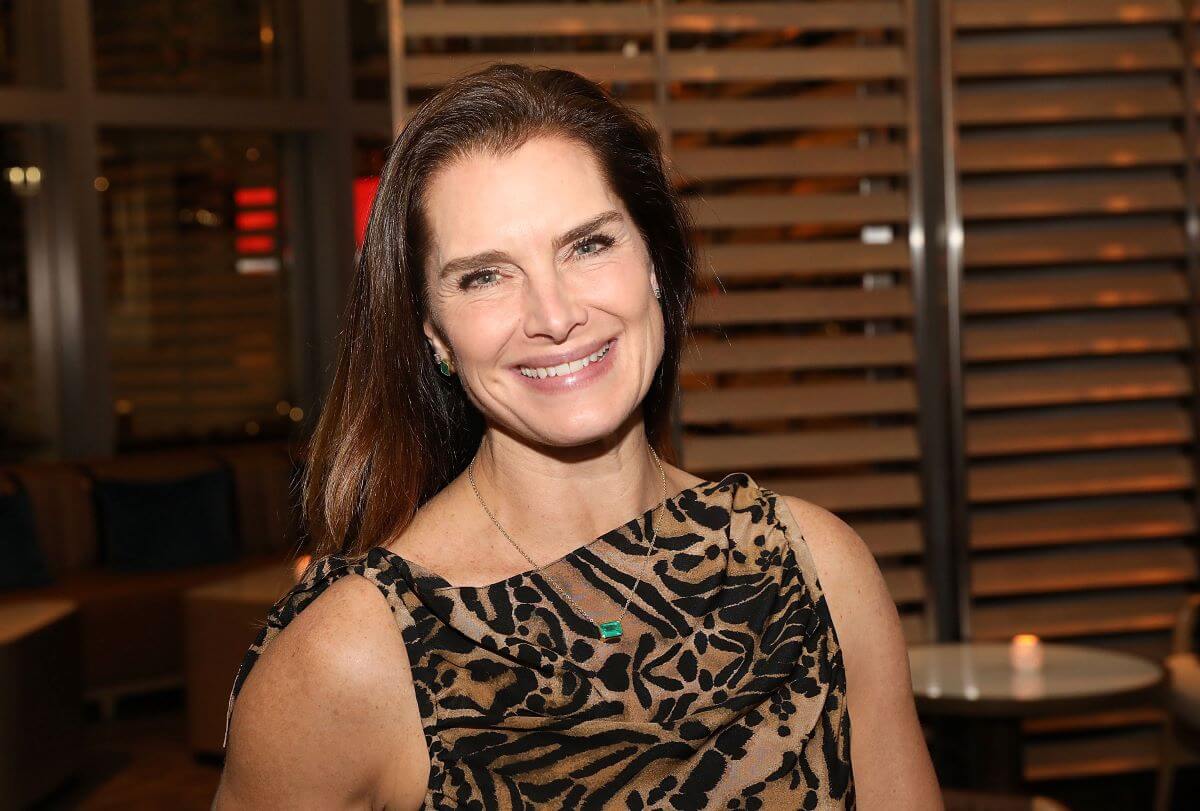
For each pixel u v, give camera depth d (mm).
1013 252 3537
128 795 4586
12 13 6719
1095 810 3963
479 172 1087
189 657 4891
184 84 7203
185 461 6406
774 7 3441
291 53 7535
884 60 3473
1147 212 3582
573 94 1133
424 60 3238
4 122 6648
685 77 3410
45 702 4422
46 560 5863
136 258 7145
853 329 3637
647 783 1071
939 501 3578
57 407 6926
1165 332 3594
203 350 7352
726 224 3436
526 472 1145
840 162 3467
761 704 1126
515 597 1102
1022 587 3592
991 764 3211
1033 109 3480
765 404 3508
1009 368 3578
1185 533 3648
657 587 1135
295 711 1055
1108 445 3588
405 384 1192
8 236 6793
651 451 1260
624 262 1116
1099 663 3229
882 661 1233
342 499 1195
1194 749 3600
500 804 1051
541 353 1079
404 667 1073
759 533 1194
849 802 1158
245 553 6383
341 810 1080
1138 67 3498
